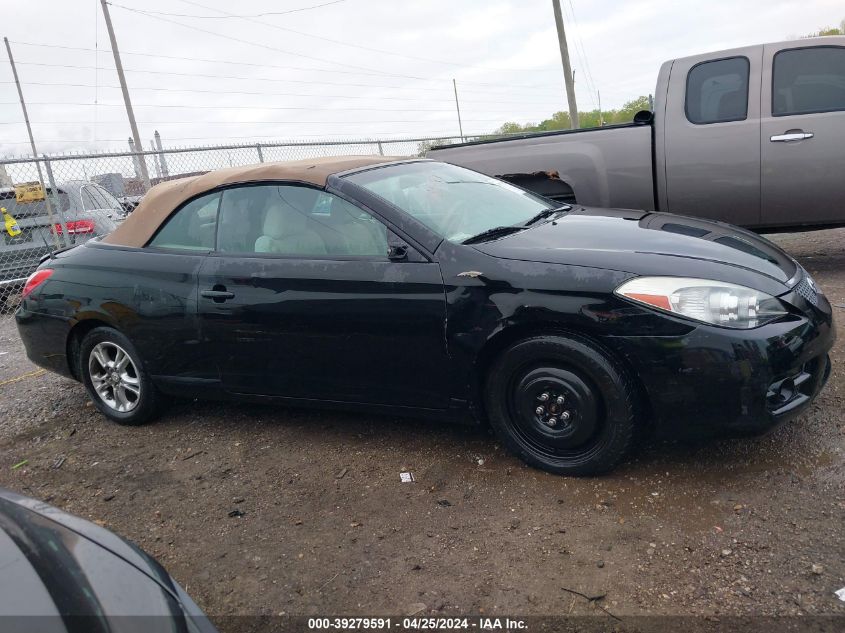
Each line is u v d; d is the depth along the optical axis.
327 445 3.98
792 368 3.01
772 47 5.98
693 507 3.00
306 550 3.03
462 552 2.88
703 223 4.00
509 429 3.42
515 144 6.73
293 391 3.88
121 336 4.35
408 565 2.84
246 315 3.83
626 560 2.72
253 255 3.90
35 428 4.71
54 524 1.96
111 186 10.78
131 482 3.82
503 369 3.32
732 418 3.00
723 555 2.68
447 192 4.09
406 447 3.84
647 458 3.42
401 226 3.52
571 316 3.10
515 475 3.41
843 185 5.85
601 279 3.10
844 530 2.73
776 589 2.47
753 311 2.99
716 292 3.00
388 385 3.61
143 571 1.84
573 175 6.51
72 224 9.37
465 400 3.46
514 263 3.27
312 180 3.82
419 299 3.39
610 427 3.15
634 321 3.01
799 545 2.68
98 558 1.82
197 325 4.01
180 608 1.74
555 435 3.29
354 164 4.07
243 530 3.23
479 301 3.28
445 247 3.42
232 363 3.99
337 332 3.62
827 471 3.13
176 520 3.39
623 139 6.38
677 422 3.08
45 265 4.71
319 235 3.73
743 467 3.25
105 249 4.45
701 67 6.16
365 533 3.10
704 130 6.10
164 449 4.17
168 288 4.08
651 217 4.07
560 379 3.21
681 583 2.56
